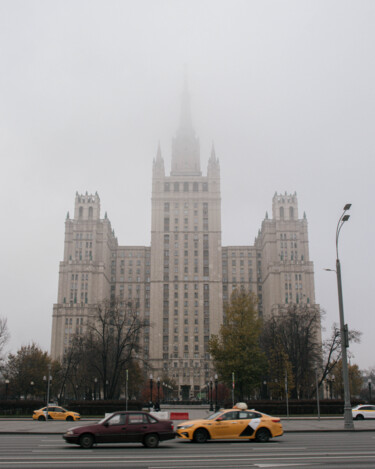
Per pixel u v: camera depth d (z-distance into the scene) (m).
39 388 135.25
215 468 19.92
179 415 68.06
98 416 76.62
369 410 64.50
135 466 20.55
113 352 111.00
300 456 23.92
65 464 21.17
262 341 115.25
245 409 34.38
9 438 37.09
